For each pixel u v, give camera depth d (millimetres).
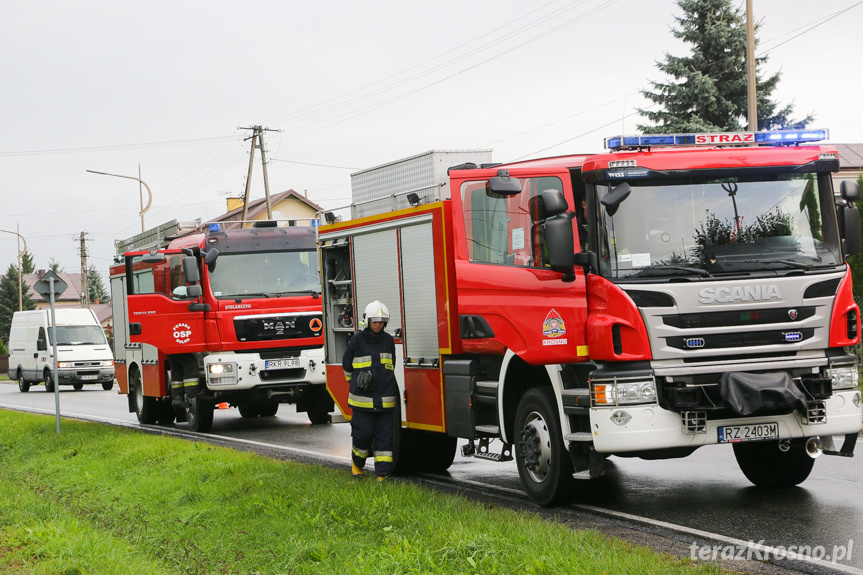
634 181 8148
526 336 8695
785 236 8242
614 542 6625
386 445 10250
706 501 8641
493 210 9070
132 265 19359
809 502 8367
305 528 7809
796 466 8953
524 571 5988
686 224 8133
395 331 10828
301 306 17641
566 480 8492
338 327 12344
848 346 8352
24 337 37500
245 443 15047
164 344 17438
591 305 8188
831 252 8305
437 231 9906
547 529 6863
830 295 8148
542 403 8672
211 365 17078
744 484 9430
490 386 9312
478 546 6520
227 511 8898
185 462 11945
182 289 17297
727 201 8211
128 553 7801
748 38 24438
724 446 11984
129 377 20625
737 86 34562
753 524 7621
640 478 10047
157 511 9680
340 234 11969
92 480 11859
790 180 8344
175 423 19906
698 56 35094
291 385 17500
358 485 9102
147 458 12758
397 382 10766
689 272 7992
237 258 17594
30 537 8203
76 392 35375
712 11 35000
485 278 9109
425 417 10320
